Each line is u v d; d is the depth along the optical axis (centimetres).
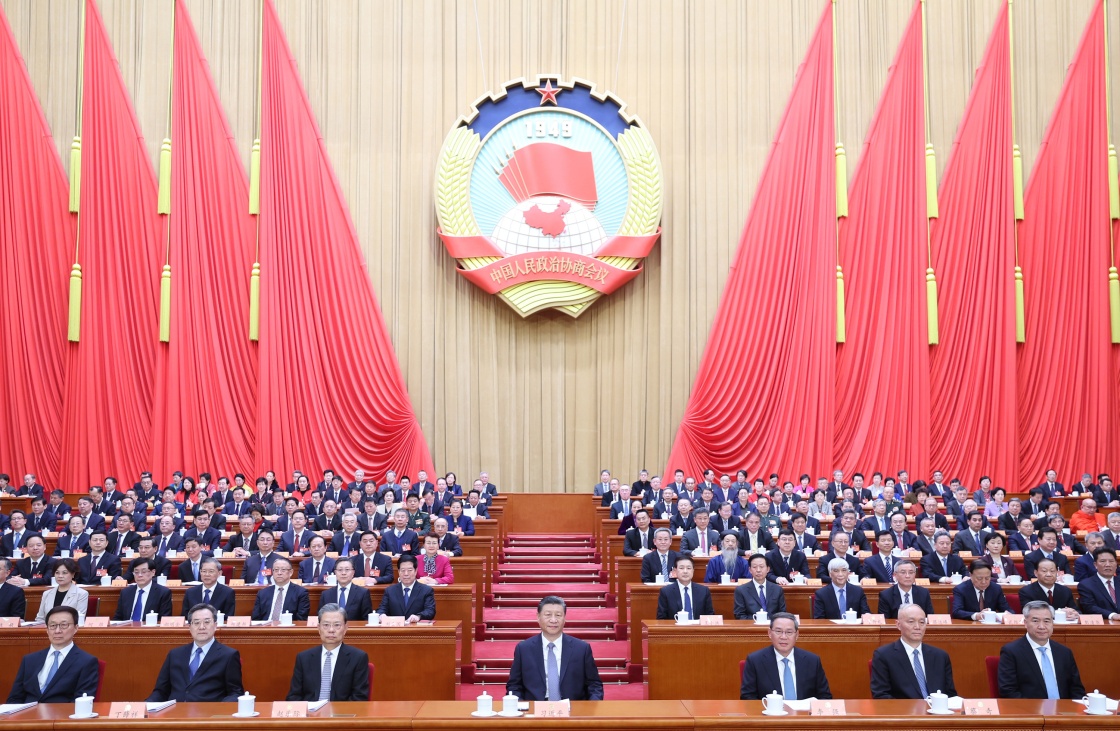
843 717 407
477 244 1355
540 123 1392
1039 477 1345
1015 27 1404
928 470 1327
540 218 1371
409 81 1395
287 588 695
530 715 416
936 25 1402
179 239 1347
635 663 725
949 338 1357
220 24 1391
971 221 1372
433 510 1097
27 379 1323
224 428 1331
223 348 1345
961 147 1385
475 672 729
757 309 1358
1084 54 1400
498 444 1363
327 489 1191
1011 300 1353
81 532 960
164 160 1355
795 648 539
